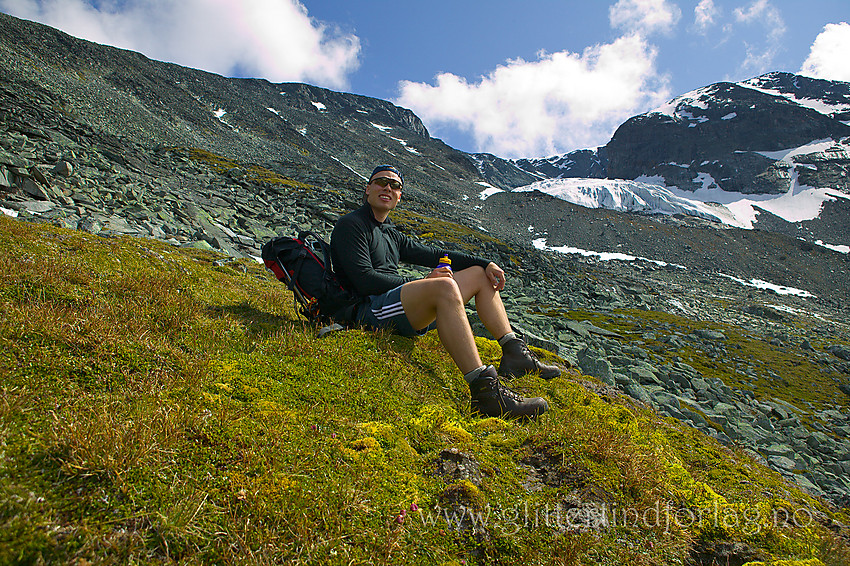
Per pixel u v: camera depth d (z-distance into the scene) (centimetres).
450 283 376
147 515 188
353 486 232
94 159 2400
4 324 287
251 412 273
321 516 210
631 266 8400
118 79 9725
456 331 364
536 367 434
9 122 2500
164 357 312
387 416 311
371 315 431
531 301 2930
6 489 175
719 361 2094
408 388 358
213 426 248
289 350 371
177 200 2012
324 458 246
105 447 205
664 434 396
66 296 376
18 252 443
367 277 422
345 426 283
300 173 6319
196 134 8331
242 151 8569
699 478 330
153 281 467
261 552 187
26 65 6675
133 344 313
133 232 1192
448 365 421
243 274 775
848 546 269
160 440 224
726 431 1134
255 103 14862
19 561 154
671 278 7694
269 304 539
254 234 2228
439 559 211
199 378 297
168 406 255
